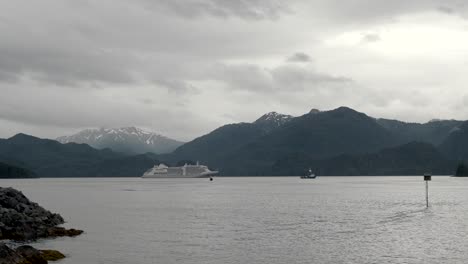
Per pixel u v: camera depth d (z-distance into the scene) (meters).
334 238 66.81
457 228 75.19
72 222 90.69
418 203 131.25
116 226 83.69
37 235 67.94
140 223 88.25
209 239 67.25
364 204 131.25
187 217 98.81
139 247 61.00
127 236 70.69
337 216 97.69
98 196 189.00
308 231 74.62
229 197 174.62
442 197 157.88
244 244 62.72
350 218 93.31
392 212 104.88
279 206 127.94
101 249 59.47
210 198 168.62
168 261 52.31
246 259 53.06
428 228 75.69
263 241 65.00
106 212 113.62
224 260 52.66
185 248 60.09
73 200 164.25
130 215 104.81
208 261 52.22
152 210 118.38
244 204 137.12
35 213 79.94
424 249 56.88
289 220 91.06
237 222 88.31
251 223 86.44
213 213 107.81
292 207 123.56
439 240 63.19
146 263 51.34
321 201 147.12
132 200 160.75
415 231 72.38
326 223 85.19
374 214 100.75
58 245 62.31
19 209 77.75
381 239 65.00
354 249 57.81
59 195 199.12
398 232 71.62
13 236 64.88
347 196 174.12
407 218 91.38
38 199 170.62
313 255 54.66
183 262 51.75
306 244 62.06
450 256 52.69
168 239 67.56
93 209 123.44
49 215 84.44
